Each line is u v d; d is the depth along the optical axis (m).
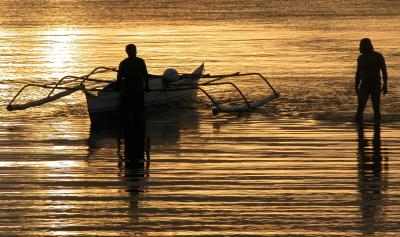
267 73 82.94
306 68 87.06
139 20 170.75
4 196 35.03
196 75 61.97
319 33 139.00
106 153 44.75
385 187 36.38
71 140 48.91
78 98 66.50
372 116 56.81
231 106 62.50
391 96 65.94
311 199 34.34
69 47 114.00
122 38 129.38
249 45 116.56
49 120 56.44
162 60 96.25
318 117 56.72
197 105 63.19
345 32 140.50
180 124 54.59
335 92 68.81
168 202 34.06
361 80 54.78
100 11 199.12
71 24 160.62
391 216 31.78
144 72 55.28
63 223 31.11
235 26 155.12
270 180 37.81
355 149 45.31
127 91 55.28
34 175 39.12
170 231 30.16
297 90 70.19
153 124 54.75
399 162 41.78
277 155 43.75
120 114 56.41
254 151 44.97
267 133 50.75
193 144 47.34
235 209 32.94
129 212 32.59
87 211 32.72
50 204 33.78
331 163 41.59
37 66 90.06
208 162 42.06
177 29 147.88
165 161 42.44
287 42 121.50
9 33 139.62
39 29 148.50
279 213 32.34
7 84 74.88
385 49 107.88
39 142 48.12
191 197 34.84
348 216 31.83
